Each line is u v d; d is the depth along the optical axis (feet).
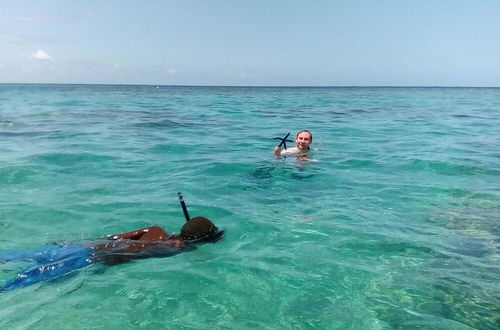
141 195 23.84
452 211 21.70
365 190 25.35
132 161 32.58
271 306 12.68
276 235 18.15
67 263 14.90
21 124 54.60
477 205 22.68
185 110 86.99
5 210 21.01
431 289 13.83
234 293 13.35
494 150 39.29
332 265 15.39
